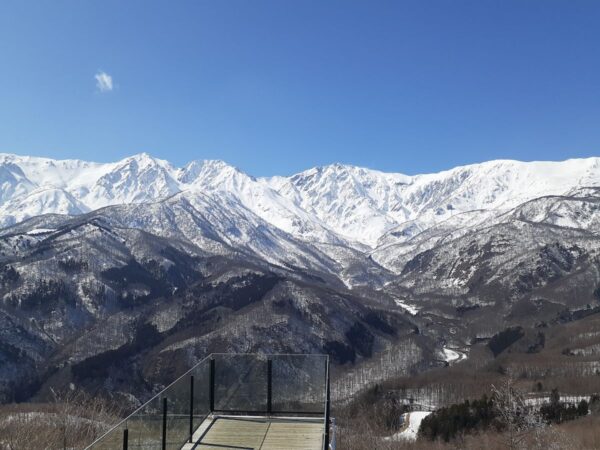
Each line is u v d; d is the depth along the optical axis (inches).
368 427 2679.6
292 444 556.1
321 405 629.0
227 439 570.9
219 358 645.9
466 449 2447.1
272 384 641.6
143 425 472.1
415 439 3016.7
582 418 2979.8
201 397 615.5
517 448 1477.6
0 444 1077.8
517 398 1689.2
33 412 1413.6
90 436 1186.0
